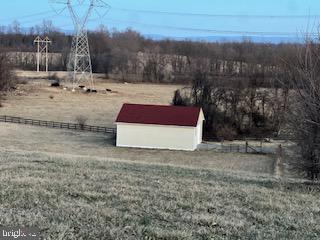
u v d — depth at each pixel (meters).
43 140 49.84
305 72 15.44
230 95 62.91
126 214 9.91
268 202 12.20
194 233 9.09
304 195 13.83
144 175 15.89
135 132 49.41
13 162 16.86
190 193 12.62
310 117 15.59
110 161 21.64
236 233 9.30
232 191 13.42
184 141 48.84
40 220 8.91
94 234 8.47
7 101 78.75
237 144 52.44
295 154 17.92
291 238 9.22
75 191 11.69
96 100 84.12
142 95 92.56
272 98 62.56
